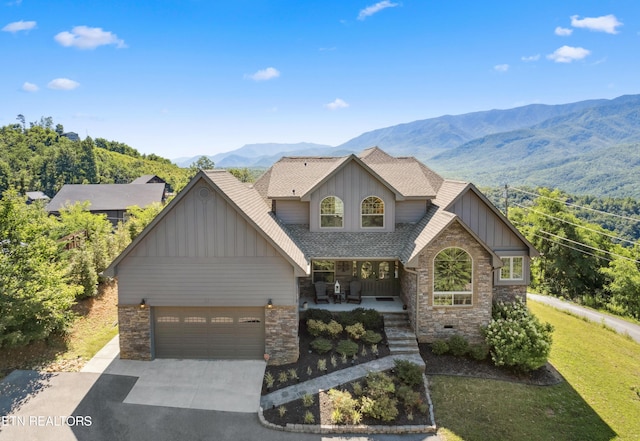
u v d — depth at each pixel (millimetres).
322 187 19594
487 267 16609
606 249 44344
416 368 14109
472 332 16859
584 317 25047
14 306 13148
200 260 14820
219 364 14898
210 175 15141
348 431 11758
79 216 29891
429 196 19781
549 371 15875
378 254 18453
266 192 22297
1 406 11812
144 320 14930
